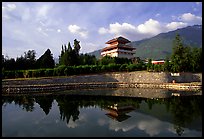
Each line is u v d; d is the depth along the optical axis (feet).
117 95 101.76
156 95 100.12
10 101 84.17
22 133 43.55
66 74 150.51
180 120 52.80
